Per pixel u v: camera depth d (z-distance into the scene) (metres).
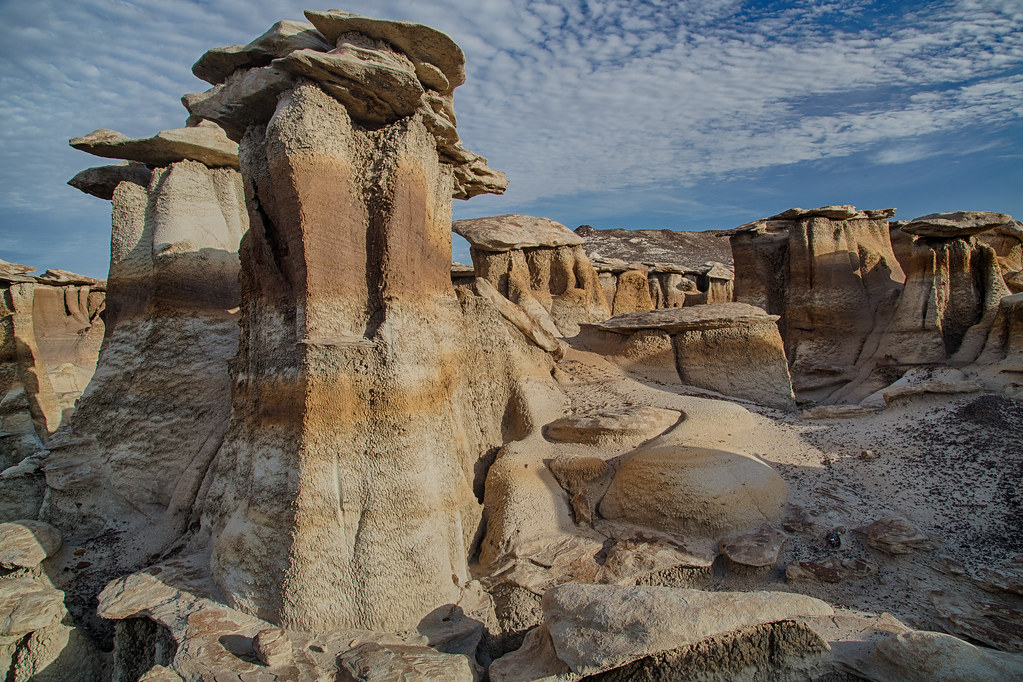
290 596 7.03
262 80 7.90
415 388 8.17
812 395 16.48
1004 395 11.03
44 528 9.40
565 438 10.22
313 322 7.60
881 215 19.05
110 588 7.89
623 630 5.85
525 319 11.65
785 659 6.02
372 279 8.25
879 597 7.17
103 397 10.95
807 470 9.70
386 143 8.41
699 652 5.89
